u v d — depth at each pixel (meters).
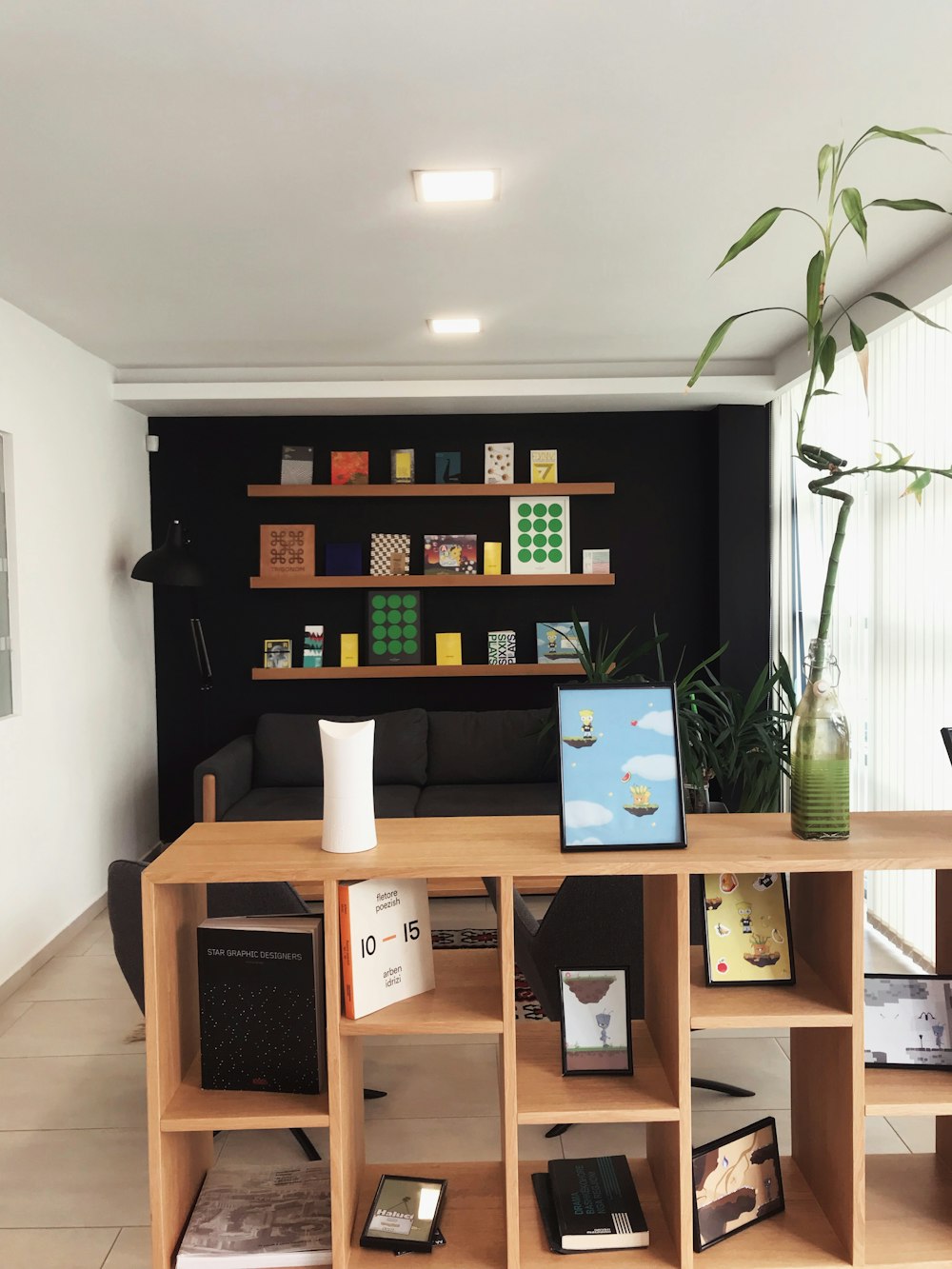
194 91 2.26
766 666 4.80
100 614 4.94
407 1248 2.02
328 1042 1.93
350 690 5.96
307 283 3.70
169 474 5.84
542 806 5.00
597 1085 2.05
